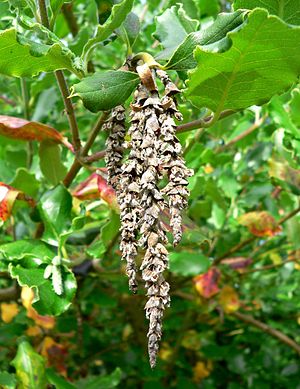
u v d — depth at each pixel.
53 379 0.32
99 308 0.58
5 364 0.45
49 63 0.23
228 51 0.20
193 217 0.47
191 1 0.35
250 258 0.49
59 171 0.32
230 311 0.49
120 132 0.22
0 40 0.22
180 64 0.22
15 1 0.25
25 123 0.28
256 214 0.43
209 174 0.48
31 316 0.37
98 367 0.55
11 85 0.45
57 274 0.26
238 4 0.23
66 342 0.52
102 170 0.29
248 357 0.57
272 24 0.19
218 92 0.22
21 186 0.33
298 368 0.56
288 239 0.49
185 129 0.25
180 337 0.56
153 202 0.18
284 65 0.21
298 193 0.40
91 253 0.30
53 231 0.29
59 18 0.42
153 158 0.18
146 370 0.52
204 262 0.38
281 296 0.64
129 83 0.22
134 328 0.53
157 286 0.17
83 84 0.22
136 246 0.19
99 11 0.27
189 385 0.54
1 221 0.28
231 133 0.49
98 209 0.38
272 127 0.44
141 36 0.46
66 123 0.43
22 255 0.27
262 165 0.48
